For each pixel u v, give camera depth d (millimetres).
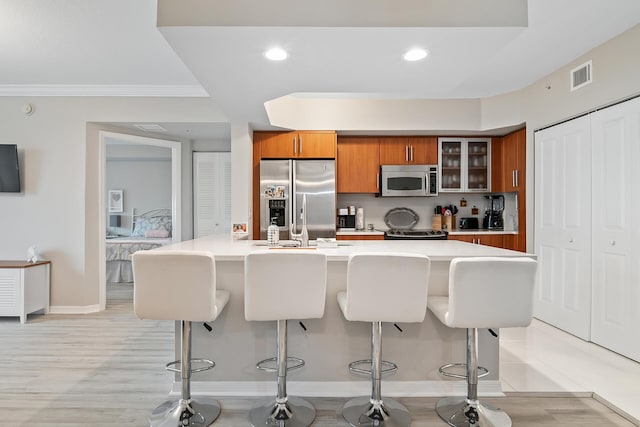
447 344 2492
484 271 1895
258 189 4875
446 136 5156
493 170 5137
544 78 3934
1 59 3496
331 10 1831
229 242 3217
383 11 1835
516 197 5070
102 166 4496
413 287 1948
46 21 2795
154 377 2697
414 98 4785
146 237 6996
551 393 2438
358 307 1977
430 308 2270
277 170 4770
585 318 3379
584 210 3387
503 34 1913
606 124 3137
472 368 2127
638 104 2840
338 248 2744
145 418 2168
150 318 1977
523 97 4332
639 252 2852
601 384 2541
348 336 2490
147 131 4957
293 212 4770
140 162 7809
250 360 2494
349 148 5137
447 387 2477
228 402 2385
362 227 5309
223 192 5871
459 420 2109
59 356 3078
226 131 4953
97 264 4445
